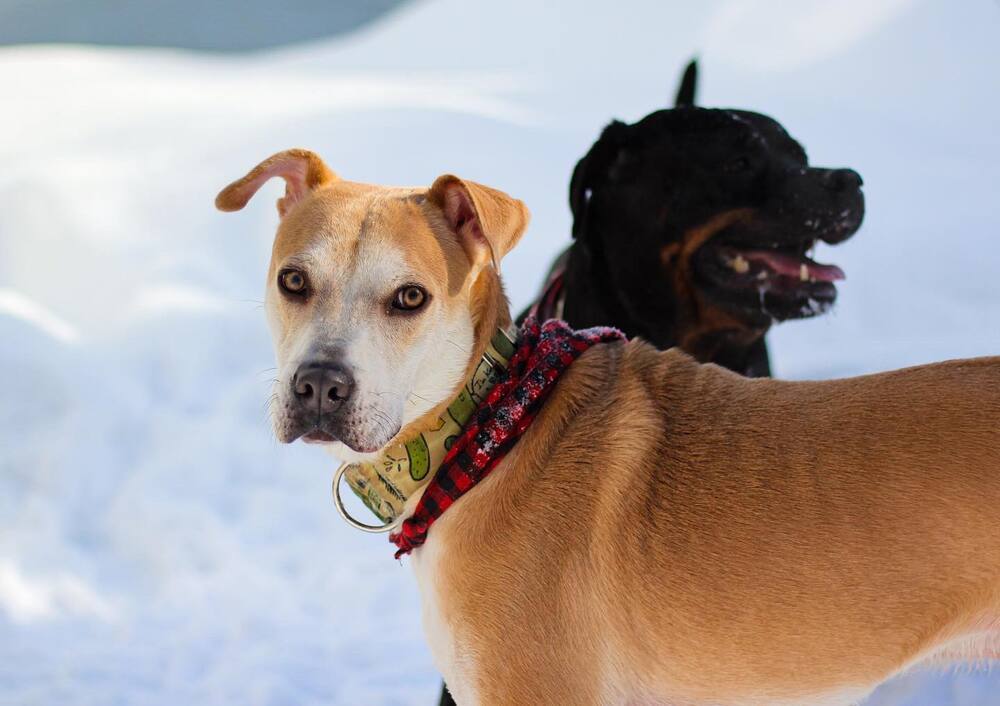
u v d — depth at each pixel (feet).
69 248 26.48
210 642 14.97
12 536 17.37
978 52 47.96
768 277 13.16
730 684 8.78
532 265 27.09
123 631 15.26
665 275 13.34
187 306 23.95
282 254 9.16
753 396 9.23
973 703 12.25
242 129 35.19
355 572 16.66
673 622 8.71
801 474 8.65
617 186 13.44
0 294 23.44
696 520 8.73
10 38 59.72
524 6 64.03
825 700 8.84
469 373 9.17
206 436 19.81
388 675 14.10
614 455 9.02
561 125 37.37
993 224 29.12
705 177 13.01
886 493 8.41
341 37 62.80
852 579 8.44
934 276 26.37
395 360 8.73
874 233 28.60
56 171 30.48
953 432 8.45
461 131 35.12
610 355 9.61
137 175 30.48
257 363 22.63
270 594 16.17
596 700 8.76
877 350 22.59
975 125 40.60
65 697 13.56
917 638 8.54
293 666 14.29
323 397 8.39
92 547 17.47
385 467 9.18
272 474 19.21
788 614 8.54
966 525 8.25
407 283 8.81
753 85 47.37
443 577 8.91
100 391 20.65
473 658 8.73
